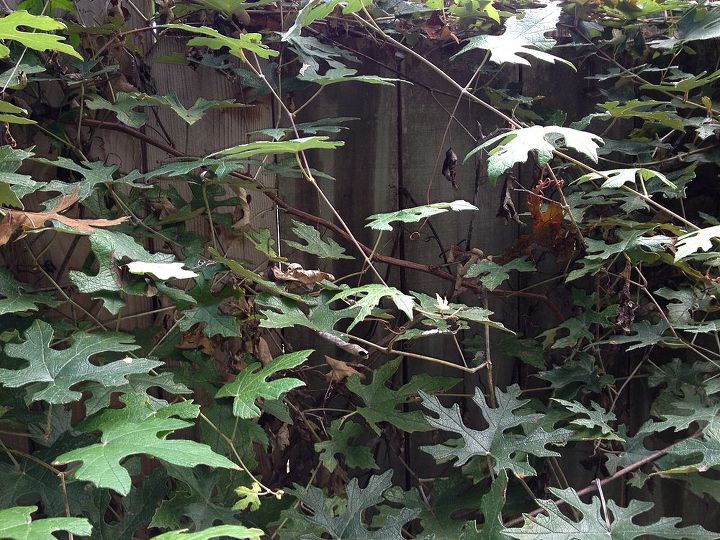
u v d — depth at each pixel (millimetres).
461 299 1641
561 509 1571
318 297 1306
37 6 1323
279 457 1496
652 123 1537
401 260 1554
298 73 1513
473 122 1629
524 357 1574
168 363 1482
